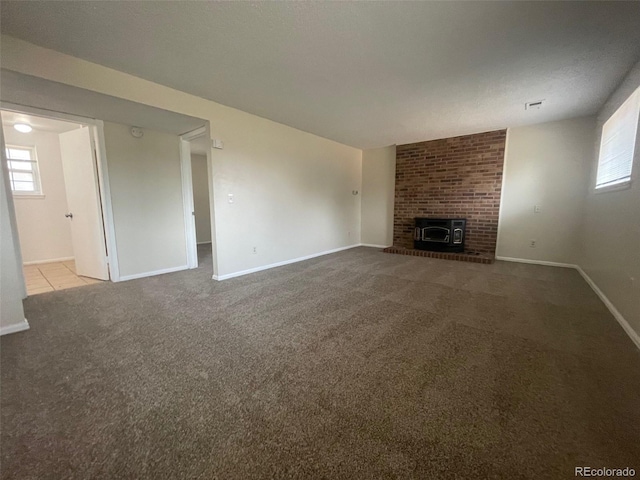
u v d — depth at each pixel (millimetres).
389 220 6344
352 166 6340
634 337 2062
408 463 1104
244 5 1741
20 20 1881
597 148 3766
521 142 4594
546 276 3859
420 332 2227
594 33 2020
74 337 2180
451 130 4781
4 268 2211
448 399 1469
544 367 1747
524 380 1621
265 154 4238
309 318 2514
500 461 1112
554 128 4312
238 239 3973
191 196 4516
